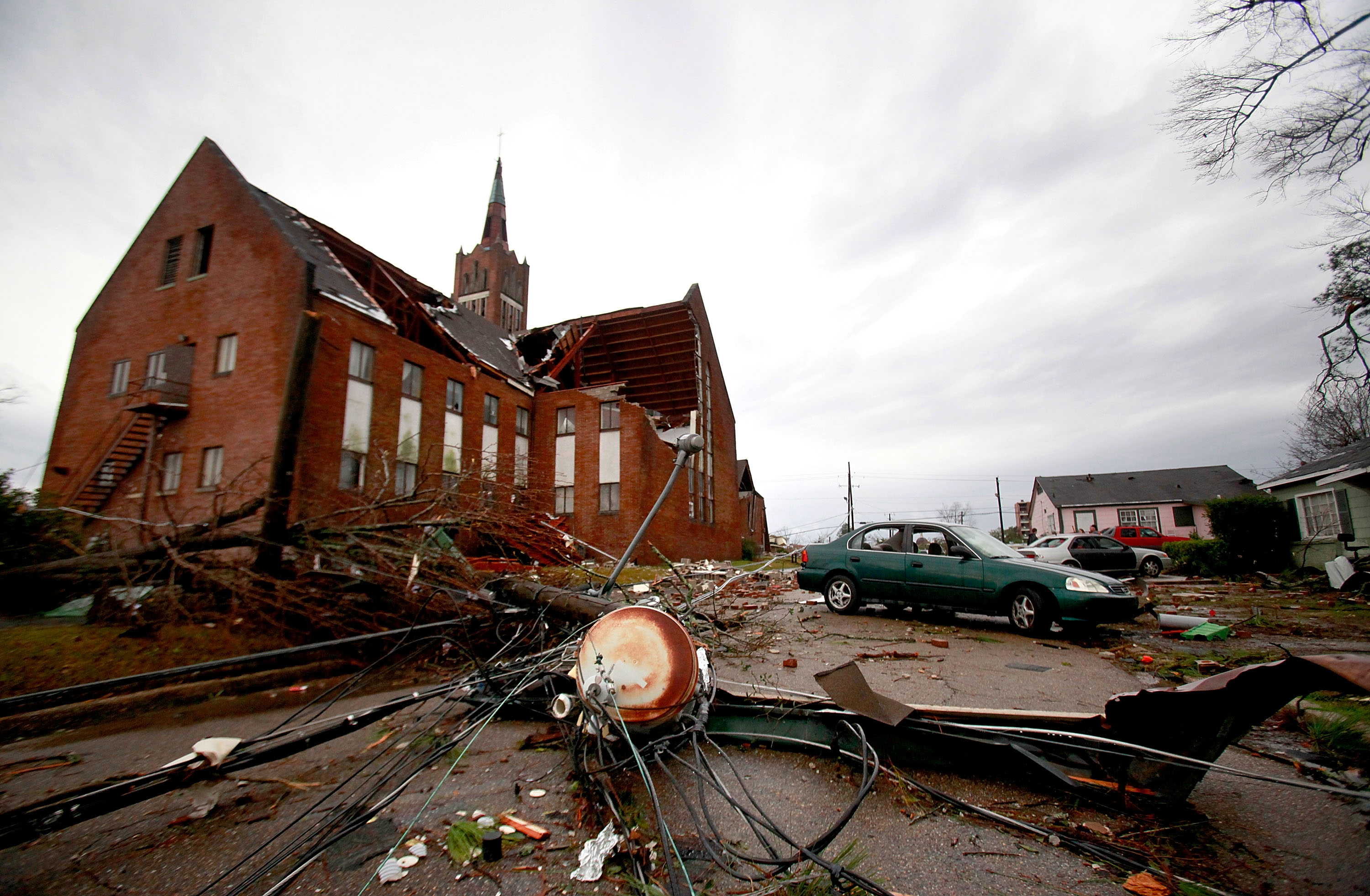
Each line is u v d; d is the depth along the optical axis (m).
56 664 5.95
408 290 23.88
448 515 9.12
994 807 3.13
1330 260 11.80
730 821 3.01
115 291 20.11
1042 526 51.09
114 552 7.87
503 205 73.38
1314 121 9.13
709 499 31.16
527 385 26.84
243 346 17.19
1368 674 2.18
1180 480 43.34
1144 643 7.62
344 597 7.23
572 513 25.48
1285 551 17.36
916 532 9.57
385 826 3.01
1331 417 16.02
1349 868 2.46
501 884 2.50
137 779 2.67
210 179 19.00
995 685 5.54
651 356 30.83
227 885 2.54
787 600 12.49
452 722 4.71
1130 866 2.59
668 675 3.07
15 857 2.78
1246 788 3.35
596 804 3.08
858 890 2.38
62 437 19.91
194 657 6.46
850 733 3.61
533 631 5.77
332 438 16.89
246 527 9.88
